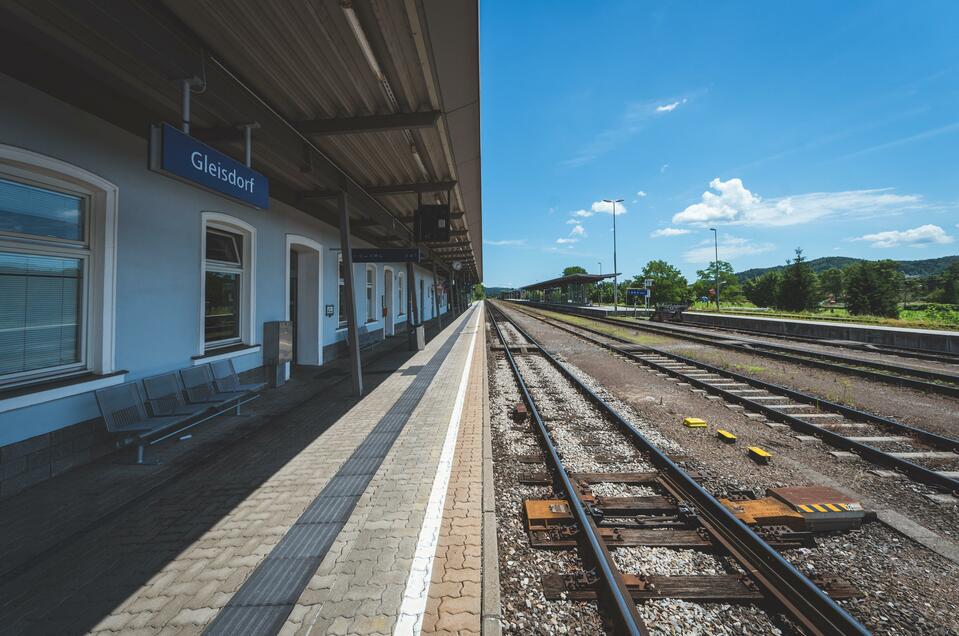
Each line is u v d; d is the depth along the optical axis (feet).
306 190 27.91
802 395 22.15
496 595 7.57
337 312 35.91
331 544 9.29
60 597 7.70
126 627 6.96
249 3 10.63
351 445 15.51
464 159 24.04
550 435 16.97
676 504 11.04
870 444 16.28
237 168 12.67
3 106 11.29
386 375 29.04
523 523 10.48
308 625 6.96
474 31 12.98
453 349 43.27
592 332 62.13
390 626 6.94
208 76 11.73
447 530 9.84
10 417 11.63
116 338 14.85
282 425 17.98
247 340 23.48
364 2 10.87
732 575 8.30
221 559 8.80
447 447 15.20
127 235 15.24
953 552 9.25
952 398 23.07
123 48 9.14
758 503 10.81
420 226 27.58
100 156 14.05
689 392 24.67
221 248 21.91
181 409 16.14
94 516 10.57
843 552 9.38
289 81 14.70
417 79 15.11
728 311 113.39
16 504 11.14
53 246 13.29
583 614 7.47
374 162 23.65
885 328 48.32
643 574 8.39
